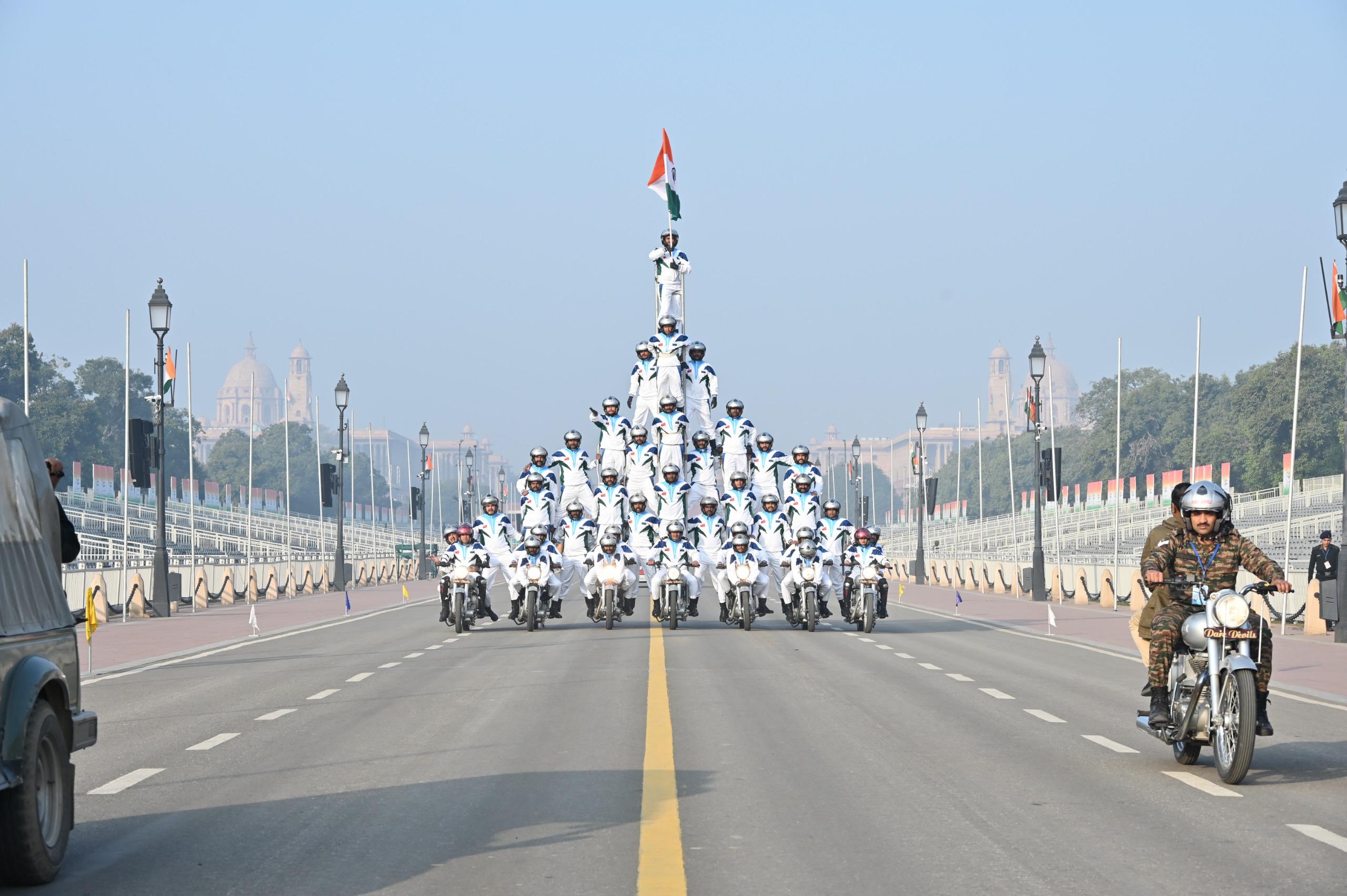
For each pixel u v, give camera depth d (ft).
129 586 163.94
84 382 627.87
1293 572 134.72
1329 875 32.63
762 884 31.96
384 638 118.01
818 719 61.21
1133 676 81.46
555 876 32.86
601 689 73.41
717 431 166.61
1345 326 116.37
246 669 88.84
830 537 141.59
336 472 258.78
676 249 185.26
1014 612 157.58
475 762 49.65
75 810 41.47
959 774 46.75
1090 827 38.24
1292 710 65.21
